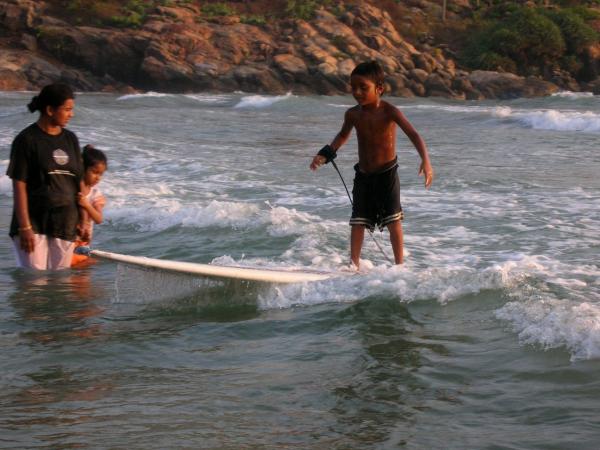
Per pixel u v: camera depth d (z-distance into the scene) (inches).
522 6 2251.5
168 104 1456.7
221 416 140.7
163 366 168.9
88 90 1815.9
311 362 169.8
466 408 142.7
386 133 242.1
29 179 253.8
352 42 1940.2
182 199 396.8
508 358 166.6
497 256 271.7
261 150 648.4
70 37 1836.9
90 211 265.4
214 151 628.7
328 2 2114.9
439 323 193.6
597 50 2114.9
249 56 1892.2
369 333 188.2
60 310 213.8
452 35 2191.2
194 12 2027.6
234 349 180.5
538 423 135.3
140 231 323.0
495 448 125.8
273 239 297.6
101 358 174.2
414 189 430.0
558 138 759.7
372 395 149.9
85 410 143.7
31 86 1760.6
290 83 1836.9
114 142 660.7
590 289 218.5
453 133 841.5
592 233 309.0
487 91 1914.4
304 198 402.0
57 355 175.8
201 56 1849.2
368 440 130.0
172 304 219.6
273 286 221.3
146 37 1847.9
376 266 256.8
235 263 257.0
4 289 235.9
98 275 253.9
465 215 349.4
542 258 264.4
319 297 217.5
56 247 260.4
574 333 173.9
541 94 1898.4
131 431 133.9
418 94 1883.6
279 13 2082.9
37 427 135.7
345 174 498.0
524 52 2085.4
